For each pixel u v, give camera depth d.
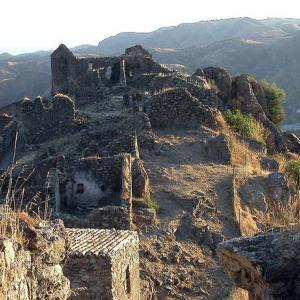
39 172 22.61
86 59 40.22
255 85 37.97
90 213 19.84
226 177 24.98
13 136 32.94
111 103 35.66
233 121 31.88
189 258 19.72
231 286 18.52
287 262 7.58
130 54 42.56
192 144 27.48
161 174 24.62
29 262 6.91
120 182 22.06
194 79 34.62
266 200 24.22
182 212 22.08
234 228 21.84
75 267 13.02
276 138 34.06
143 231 20.56
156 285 18.31
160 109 29.48
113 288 13.06
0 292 6.08
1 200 15.56
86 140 27.56
